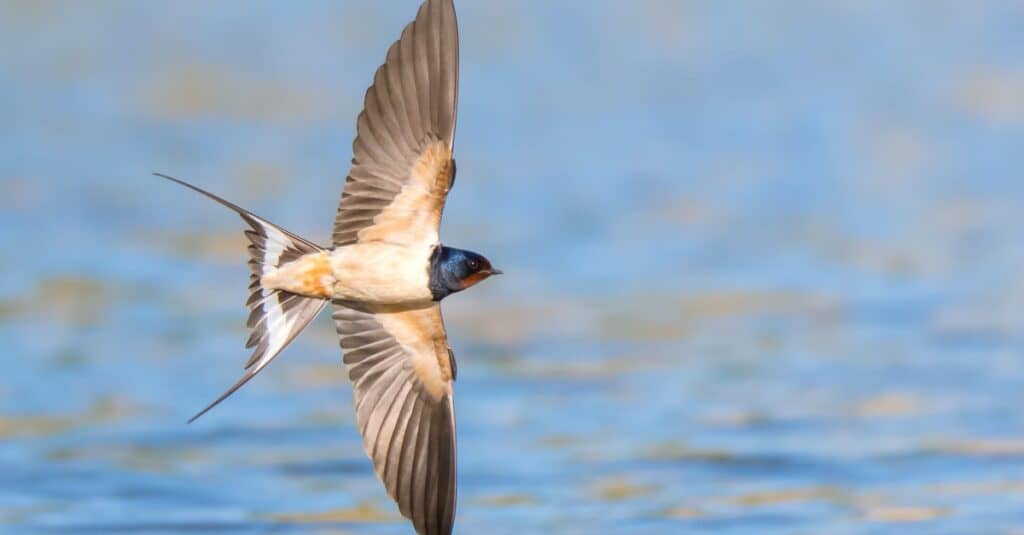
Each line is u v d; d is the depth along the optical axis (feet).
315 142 86.89
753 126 94.27
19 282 62.90
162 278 64.23
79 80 98.27
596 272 66.69
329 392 51.90
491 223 73.72
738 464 44.39
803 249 70.54
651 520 39.60
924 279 65.57
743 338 57.62
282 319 24.84
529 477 43.32
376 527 39.55
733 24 117.70
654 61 108.37
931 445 45.98
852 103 99.45
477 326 59.36
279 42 108.06
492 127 92.94
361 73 102.17
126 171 80.43
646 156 87.30
